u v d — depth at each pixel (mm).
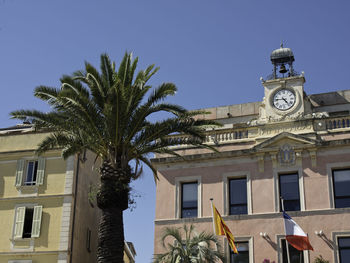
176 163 31859
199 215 30344
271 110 31781
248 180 30344
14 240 33656
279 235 28688
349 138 29484
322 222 28328
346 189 28875
